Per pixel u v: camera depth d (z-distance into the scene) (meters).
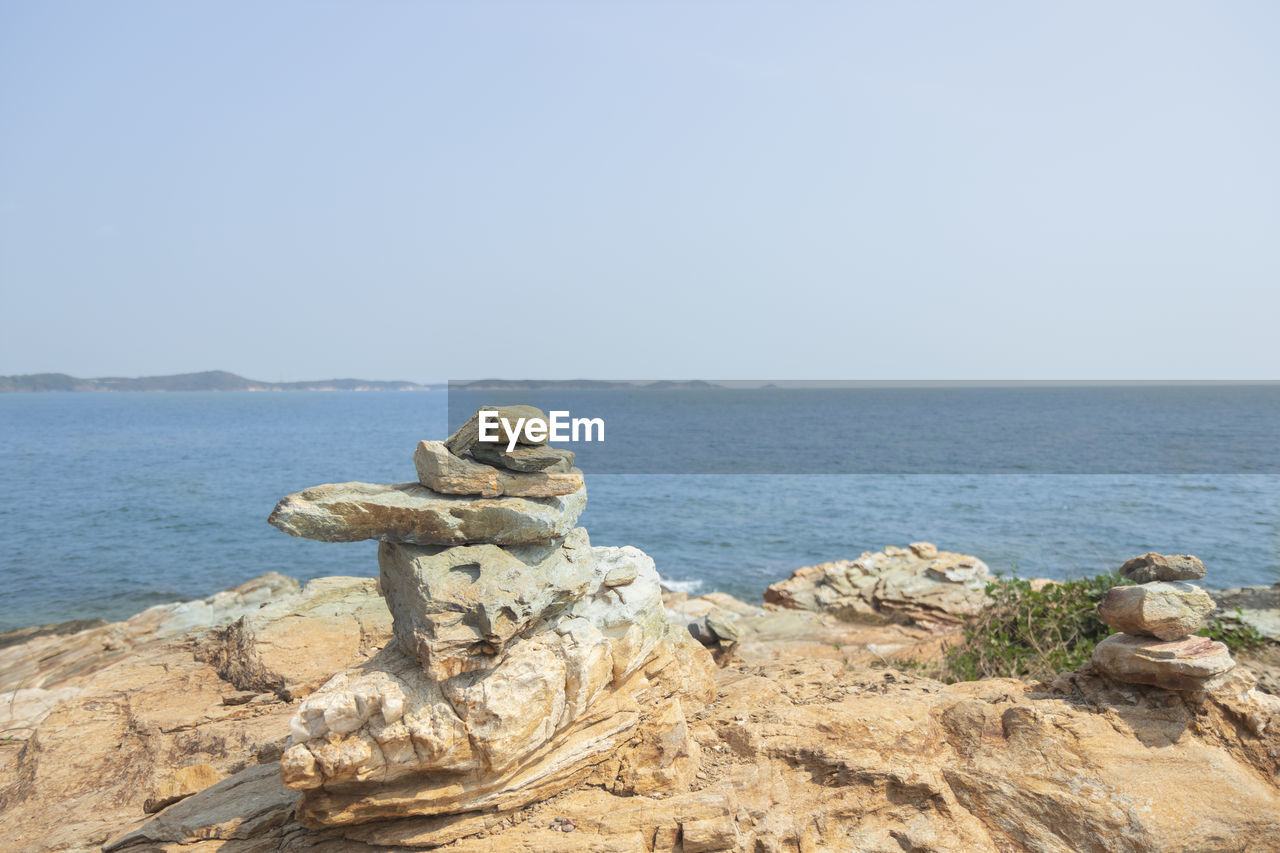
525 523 6.30
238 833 6.05
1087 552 31.42
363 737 5.47
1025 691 8.03
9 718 11.92
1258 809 6.40
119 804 7.80
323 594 11.99
